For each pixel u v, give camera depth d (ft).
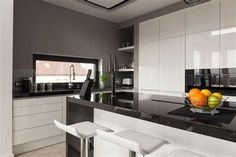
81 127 4.85
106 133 3.61
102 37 13.28
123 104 4.80
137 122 4.94
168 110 4.03
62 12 11.08
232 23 8.13
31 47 9.82
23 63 9.55
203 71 9.07
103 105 4.83
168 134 4.26
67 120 6.35
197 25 9.32
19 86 9.40
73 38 11.61
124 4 6.24
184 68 9.84
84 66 12.80
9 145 7.36
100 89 11.84
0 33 7.06
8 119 7.32
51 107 8.77
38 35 10.07
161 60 10.97
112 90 6.72
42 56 10.64
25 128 7.90
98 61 13.51
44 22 10.30
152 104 4.86
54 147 8.78
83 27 12.14
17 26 9.32
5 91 7.23
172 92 10.37
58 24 10.90
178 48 10.13
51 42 10.59
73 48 11.60
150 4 10.57
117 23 14.26
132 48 13.15
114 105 4.64
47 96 8.71
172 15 10.45
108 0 5.95
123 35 14.76
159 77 11.05
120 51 14.53
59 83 11.41
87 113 6.66
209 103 3.55
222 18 8.44
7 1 7.23
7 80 7.28
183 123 3.13
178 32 10.14
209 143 3.56
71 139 6.84
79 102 5.76
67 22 11.30
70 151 6.84
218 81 8.56
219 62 8.52
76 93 9.86
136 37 12.73
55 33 10.76
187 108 4.27
